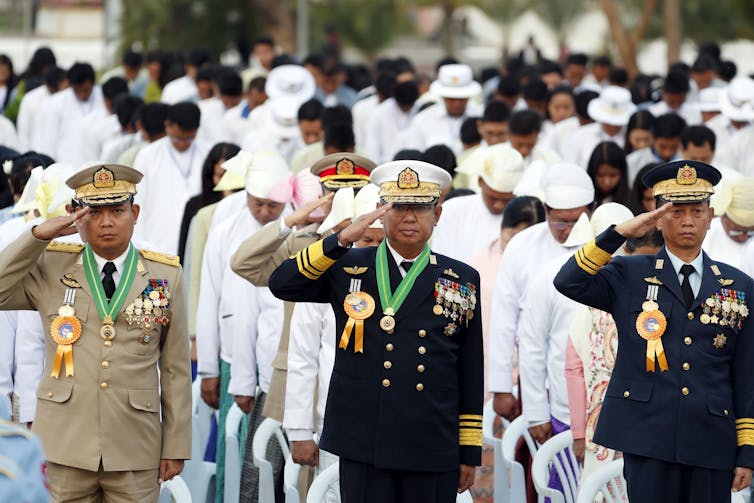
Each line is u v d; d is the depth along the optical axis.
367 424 15.81
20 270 16.33
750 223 21.88
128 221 16.73
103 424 16.62
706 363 16.42
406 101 40.50
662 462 16.42
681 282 16.69
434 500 15.84
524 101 43.72
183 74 49.25
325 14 96.31
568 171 21.45
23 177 23.47
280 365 19.84
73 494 16.75
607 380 19.31
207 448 23.89
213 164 26.48
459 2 104.94
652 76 49.84
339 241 15.75
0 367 19.47
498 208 24.69
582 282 16.62
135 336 16.83
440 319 15.88
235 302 21.84
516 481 19.19
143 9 81.69
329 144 29.25
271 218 22.20
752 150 36.41
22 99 45.31
